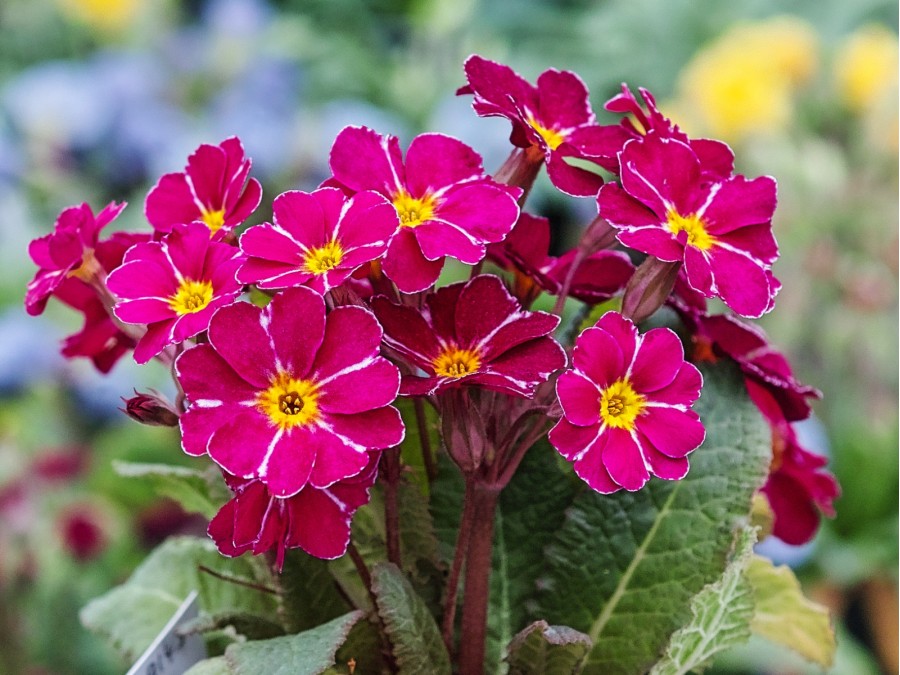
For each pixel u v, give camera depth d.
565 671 0.29
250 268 0.27
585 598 0.30
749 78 0.65
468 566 0.29
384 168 0.28
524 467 0.31
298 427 0.27
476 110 0.28
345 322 0.27
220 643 0.32
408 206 0.28
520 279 0.30
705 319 0.31
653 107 0.29
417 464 0.32
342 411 0.27
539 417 0.29
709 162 0.29
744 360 0.31
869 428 0.61
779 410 0.32
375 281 0.28
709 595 0.29
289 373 0.27
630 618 0.30
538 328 0.27
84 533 0.53
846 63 0.65
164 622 0.34
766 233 0.28
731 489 0.30
